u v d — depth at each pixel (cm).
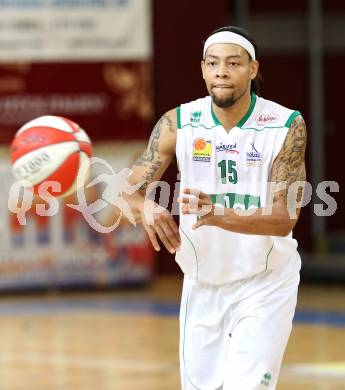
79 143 1017
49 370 1775
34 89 2766
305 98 3256
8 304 2641
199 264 1027
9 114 2745
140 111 2830
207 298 1042
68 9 2769
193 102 1027
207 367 1043
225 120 996
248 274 1019
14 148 1019
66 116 2792
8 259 2766
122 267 2830
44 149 1000
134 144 2828
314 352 1889
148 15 2817
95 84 2800
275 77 3238
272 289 1013
